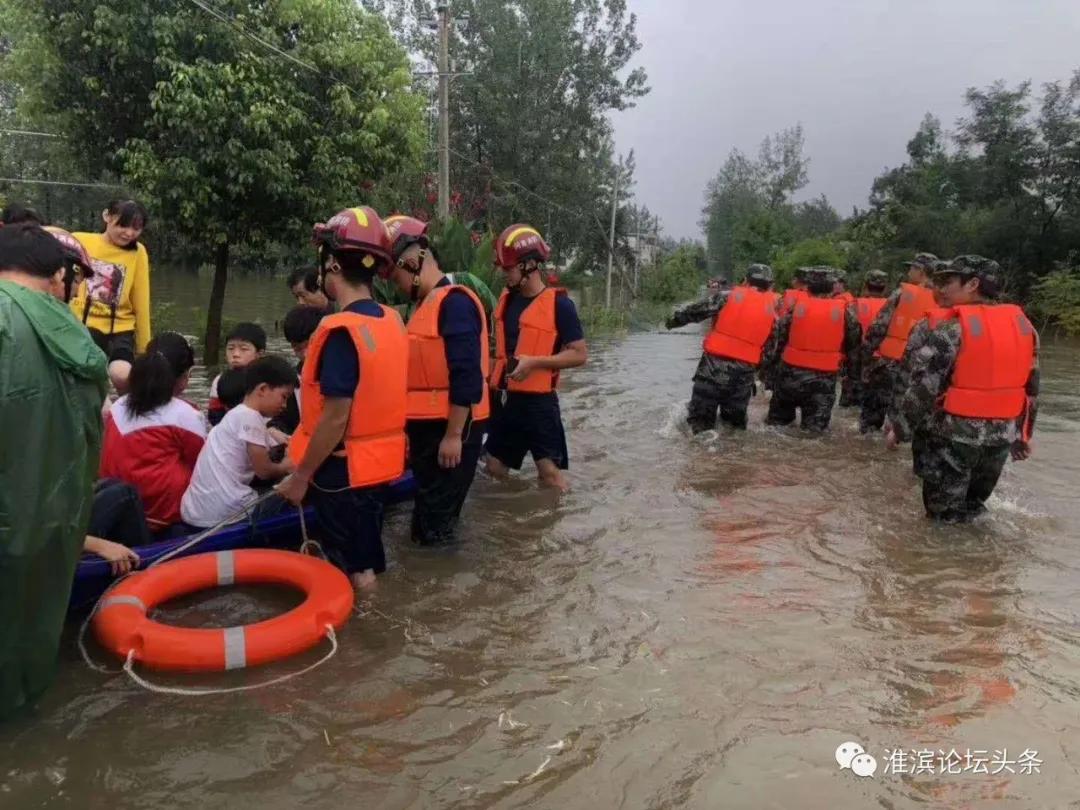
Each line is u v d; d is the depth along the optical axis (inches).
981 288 200.8
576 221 1087.6
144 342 233.9
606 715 115.7
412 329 170.4
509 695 120.5
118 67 414.6
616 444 285.4
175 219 436.5
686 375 472.1
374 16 486.9
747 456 272.5
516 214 963.3
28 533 100.0
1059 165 976.9
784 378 320.5
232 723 112.2
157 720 112.5
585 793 98.7
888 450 286.0
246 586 157.2
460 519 198.7
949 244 1066.7
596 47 1025.5
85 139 445.1
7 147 780.0
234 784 99.4
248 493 165.0
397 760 104.7
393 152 488.7
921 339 201.9
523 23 980.6
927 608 153.9
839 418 363.6
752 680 125.9
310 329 199.0
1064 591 163.3
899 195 1278.3
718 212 2251.5
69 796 96.5
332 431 143.6
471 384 166.7
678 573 168.1
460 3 942.4
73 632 138.3
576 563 172.4
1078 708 120.0
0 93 753.0
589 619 146.1
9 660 104.7
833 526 199.9
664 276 1382.9
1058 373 546.0
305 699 118.6
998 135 1050.7
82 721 111.8
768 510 211.8
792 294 320.5
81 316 214.5
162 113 399.2
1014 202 1005.8
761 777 102.3
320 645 134.8
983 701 121.4
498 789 99.3
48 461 102.1
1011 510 215.5
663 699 120.0
